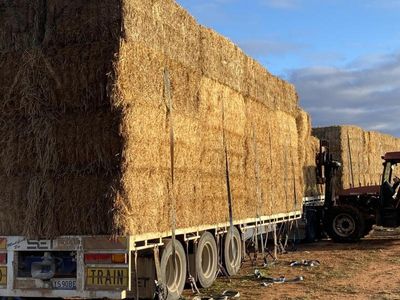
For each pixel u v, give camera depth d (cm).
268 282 960
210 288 905
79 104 654
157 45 728
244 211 1058
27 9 685
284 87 1366
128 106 646
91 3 659
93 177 645
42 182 657
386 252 1374
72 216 646
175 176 772
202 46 880
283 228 1416
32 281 658
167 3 764
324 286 929
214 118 920
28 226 655
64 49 660
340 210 1608
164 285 727
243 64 1079
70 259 660
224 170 960
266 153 1201
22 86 670
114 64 635
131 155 647
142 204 670
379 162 2405
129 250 632
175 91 776
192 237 838
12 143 671
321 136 1970
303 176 1557
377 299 824
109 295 633
